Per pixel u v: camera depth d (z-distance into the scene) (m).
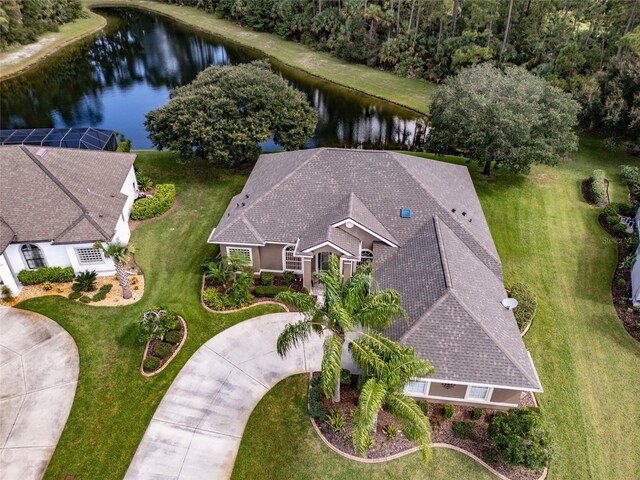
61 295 27.11
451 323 20.61
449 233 26.38
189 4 115.44
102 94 66.62
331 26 79.31
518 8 62.94
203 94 38.25
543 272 30.05
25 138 40.06
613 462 19.66
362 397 15.86
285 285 28.30
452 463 19.25
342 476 18.80
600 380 23.16
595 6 56.41
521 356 20.42
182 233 32.84
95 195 29.88
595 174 39.69
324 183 29.02
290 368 23.30
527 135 35.41
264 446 19.84
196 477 18.70
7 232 26.22
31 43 83.75
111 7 115.00
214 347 24.22
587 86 45.44
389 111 61.00
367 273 20.20
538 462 17.88
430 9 70.06
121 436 20.05
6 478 18.44
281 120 39.16
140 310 26.23
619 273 29.77
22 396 21.50
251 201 29.30
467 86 37.91
